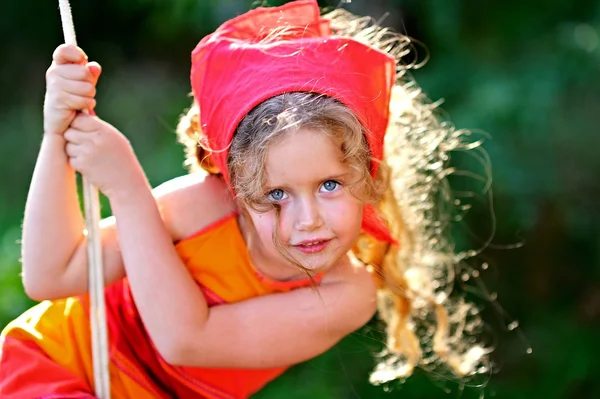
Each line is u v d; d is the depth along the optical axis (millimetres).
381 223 4289
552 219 9227
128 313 4211
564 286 9633
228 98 3742
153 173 9719
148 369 4215
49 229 3785
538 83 8977
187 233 4094
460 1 9523
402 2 9734
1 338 4156
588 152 8891
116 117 10836
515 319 9539
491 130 8844
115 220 3879
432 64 9719
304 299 4113
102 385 3865
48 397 3895
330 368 8758
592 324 9492
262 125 3582
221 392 4336
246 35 4059
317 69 3705
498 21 9578
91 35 11828
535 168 8828
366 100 3789
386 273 4684
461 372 5355
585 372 9117
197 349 3916
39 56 12148
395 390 8719
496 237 9211
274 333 4051
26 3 11766
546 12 9562
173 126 10570
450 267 5883
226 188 4141
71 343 4102
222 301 4078
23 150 11062
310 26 4145
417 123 4773
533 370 9281
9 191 10438
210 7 10289
